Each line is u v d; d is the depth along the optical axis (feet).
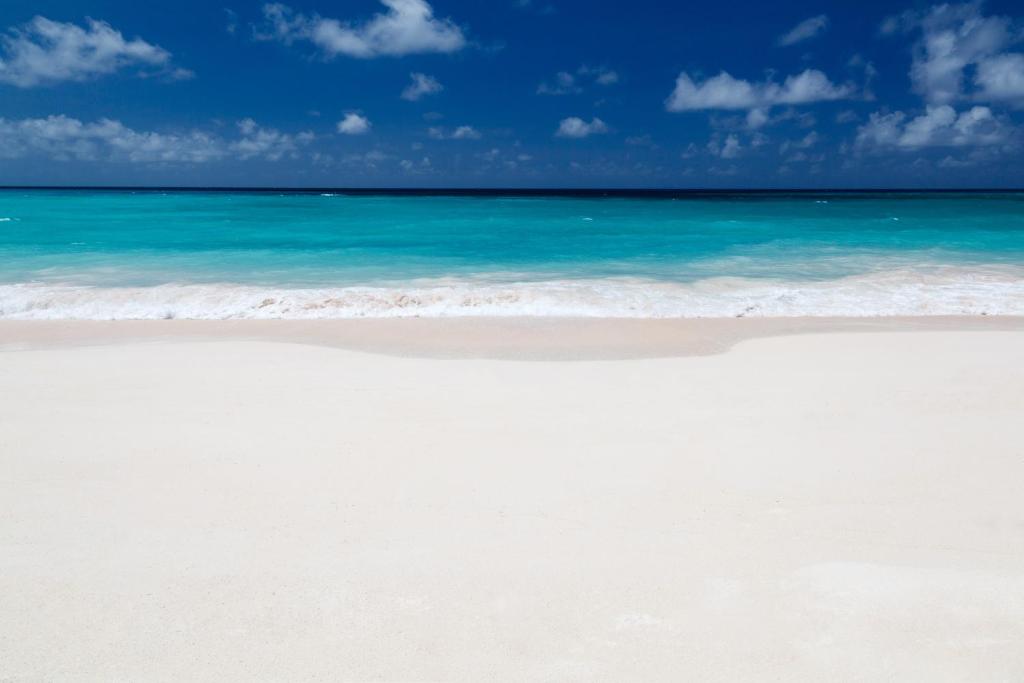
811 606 12.50
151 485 17.28
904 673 10.82
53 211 147.95
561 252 73.00
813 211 157.79
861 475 17.93
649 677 10.73
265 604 12.52
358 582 13.20
